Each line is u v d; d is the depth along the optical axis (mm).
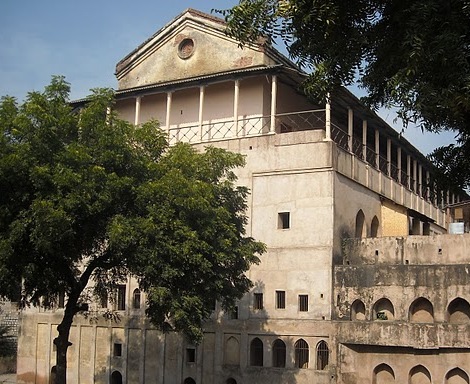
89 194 24766
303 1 11805
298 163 37625
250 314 37156
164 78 44875
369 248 36375
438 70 10820
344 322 34750
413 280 33938
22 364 45812
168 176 26641
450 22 10648
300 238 36812
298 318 35969
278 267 37094
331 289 35500
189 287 27359
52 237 24234
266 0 12969
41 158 25453
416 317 34094
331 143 37000
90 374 42094
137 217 26125
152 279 26812
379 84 12398
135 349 40594
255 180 38688
